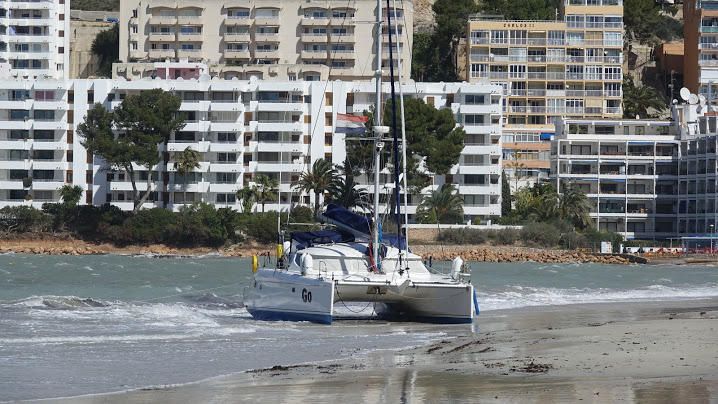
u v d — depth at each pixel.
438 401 72.81
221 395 78.06
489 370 87.19
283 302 138.38
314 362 96.19
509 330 126.00
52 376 88.50
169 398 77.38
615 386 76.56
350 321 138.50
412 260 139.50
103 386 83.44
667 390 74.50
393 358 98.12
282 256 148.00
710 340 107.38
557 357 94.62
